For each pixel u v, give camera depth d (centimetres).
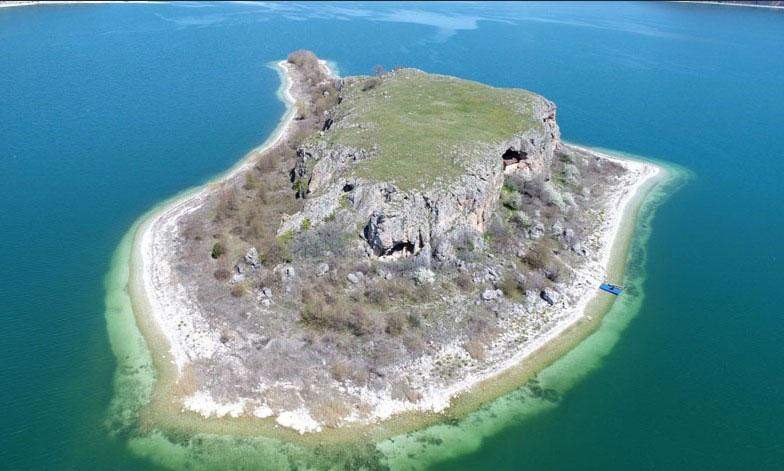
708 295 7312
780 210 9550
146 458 4878
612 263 7831
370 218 6919
